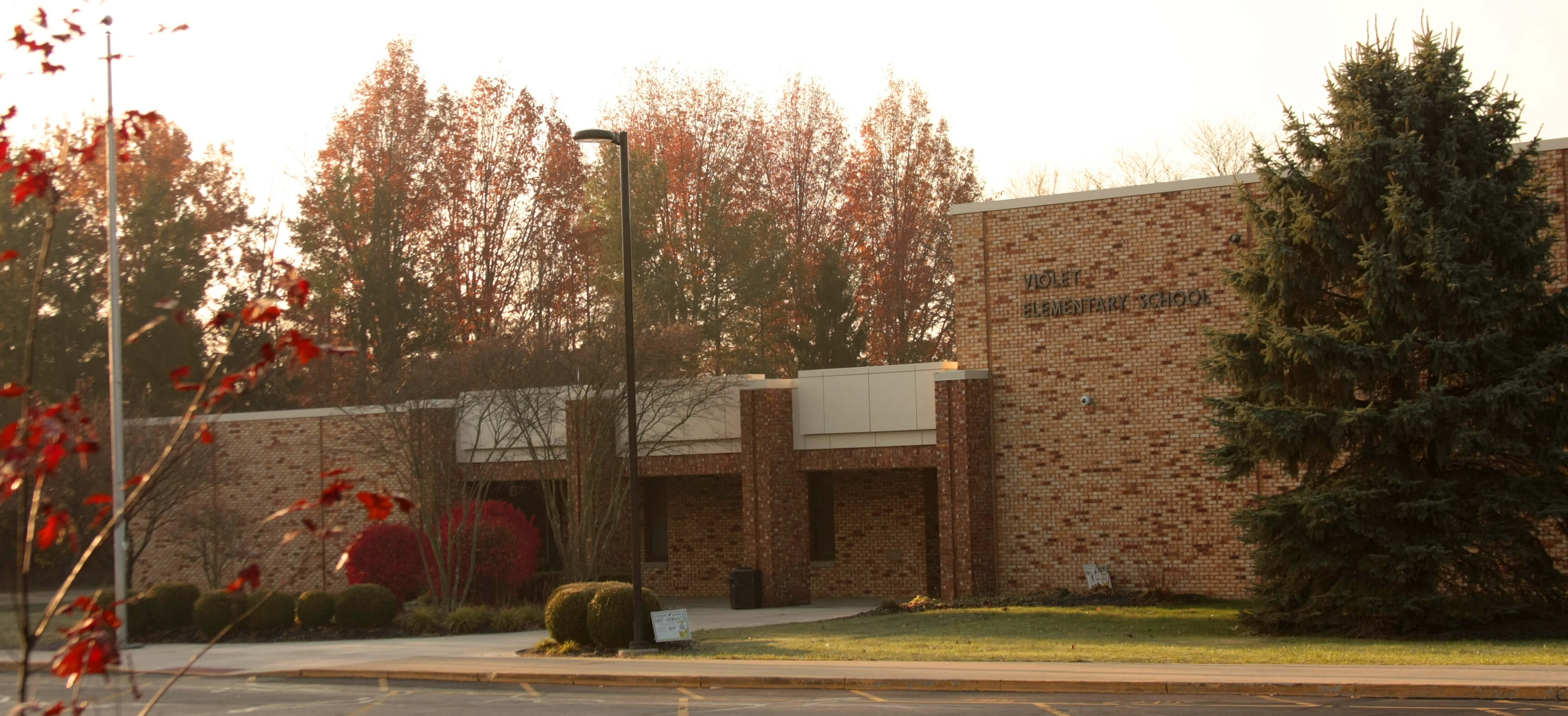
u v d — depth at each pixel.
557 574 33.03
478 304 54.16
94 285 50.38
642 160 52.06
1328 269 22.02
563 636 22.42
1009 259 31.27
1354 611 20.78
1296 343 21.02
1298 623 21.55
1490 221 21.02
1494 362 20.61
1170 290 29.72
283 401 50.97
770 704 15.41
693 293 51.78
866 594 35.56
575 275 54.56
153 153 52.91
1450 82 21.59
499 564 30.64
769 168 57.00
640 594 21.48
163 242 51.03
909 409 32.03
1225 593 28.70
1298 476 23.36
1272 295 22.44
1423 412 20.23
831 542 36.62
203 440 4.57
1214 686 15.04
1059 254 30.80
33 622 26.47
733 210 55.53
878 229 55.19
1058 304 30.69
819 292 48.22
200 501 38.12
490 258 54.56
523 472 34.91
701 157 55.69
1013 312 31.09
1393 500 20.97
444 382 32.66
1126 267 30.16
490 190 55.34
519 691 17.66
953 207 31.86
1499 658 16.58
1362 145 21.33
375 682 19.16
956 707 14.55
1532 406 20.06
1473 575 20.91
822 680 16.91
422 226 53.00
